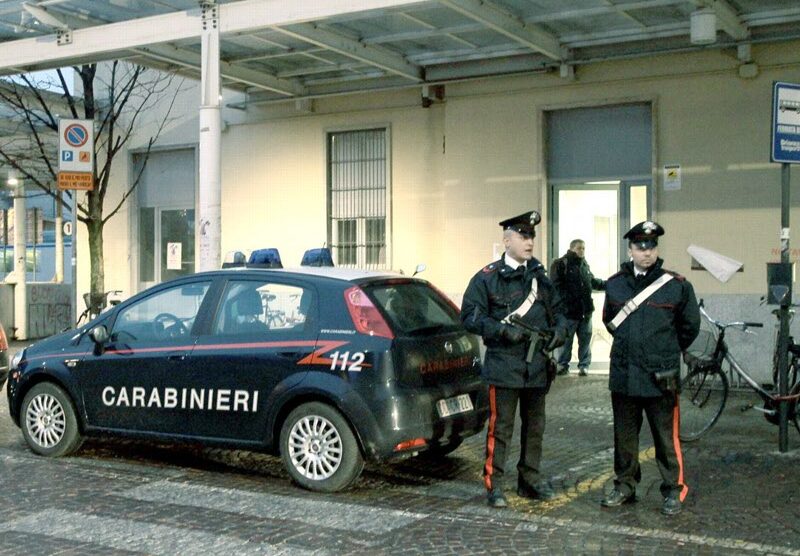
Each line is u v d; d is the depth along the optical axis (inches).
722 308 486.9
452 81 556.1
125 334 331.0
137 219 692.7
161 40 460.1
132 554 231.0
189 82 665.0
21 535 246.4
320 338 292.5
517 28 465.7
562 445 358.9
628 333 264.7
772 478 303.3
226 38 510.0
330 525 255.1
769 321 476.4
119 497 286.0
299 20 426.3
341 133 608.7
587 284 516.7
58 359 338.3
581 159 534.0
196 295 322.0
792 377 353.4
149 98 680.4
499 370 270.2
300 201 620.4
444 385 297.3
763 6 453.1
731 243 486.9
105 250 705.6
